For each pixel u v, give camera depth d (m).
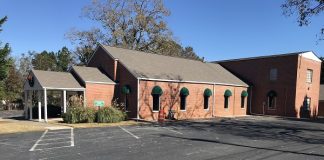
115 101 28.81
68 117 24.58
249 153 13.23
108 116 24.97
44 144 14.59
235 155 12.73
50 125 22.64
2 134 17.95
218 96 35.62
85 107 25.39
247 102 40.16
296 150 14.25
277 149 14.37
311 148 14.91
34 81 27.27
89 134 18.12
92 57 33.19
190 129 21.56
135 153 12.71
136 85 28.67
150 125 23.80
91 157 11.88
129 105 29.19
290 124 27.72
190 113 32.41
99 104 28.36
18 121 25.97
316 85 40.34
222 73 39.81
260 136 18.89
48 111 30.06
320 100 48.69
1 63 23.62
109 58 31.11
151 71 30.83
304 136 19.56
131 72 29.03
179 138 17.05
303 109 38.03
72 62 56.38
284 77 37.91
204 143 15.55
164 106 30.16
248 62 41.22
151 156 12.19
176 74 32.62
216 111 35.31
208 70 38.50
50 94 43.56
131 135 17.88
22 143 14.84
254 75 40.53
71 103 26.34
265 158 12.30
